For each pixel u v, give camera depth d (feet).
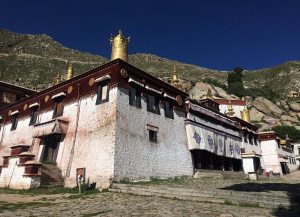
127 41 70.69
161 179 59.88
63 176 58.34
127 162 53.01
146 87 62.59
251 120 185.47
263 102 201.16
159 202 34.63
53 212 29.07
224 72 348.59
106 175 50.21
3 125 86.94
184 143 71.72
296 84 312.29
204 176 71.26
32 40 397.19
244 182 62.95
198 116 81.92
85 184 51.98
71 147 60.03
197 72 318.24
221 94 194.49
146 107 62.39
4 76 232.12
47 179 55.93
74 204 34.45
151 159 59.16
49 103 71.67
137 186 44.62
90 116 58.90
